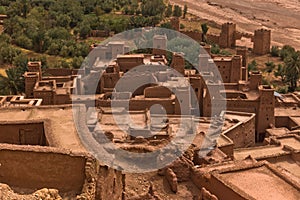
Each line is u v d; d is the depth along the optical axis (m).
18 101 62.41
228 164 40.84
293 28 163.88
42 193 21.03
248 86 75.06
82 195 23.39
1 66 103.44
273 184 36.03
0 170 25.47
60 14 137.62
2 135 36.78
